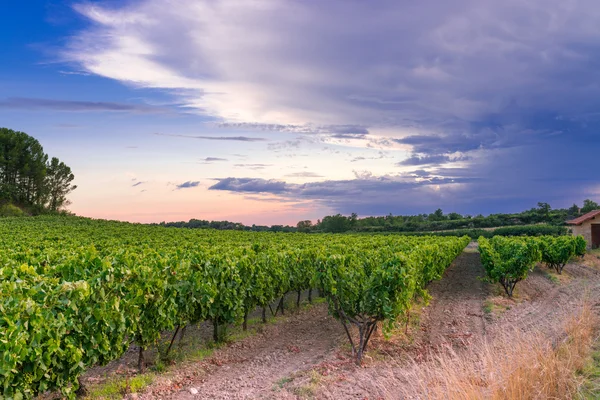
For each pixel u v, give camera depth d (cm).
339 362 847
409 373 707
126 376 789
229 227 6081
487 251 1753
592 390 581
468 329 1134
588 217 3362
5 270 779
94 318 683
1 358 525
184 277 910
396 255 924
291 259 1334
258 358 921
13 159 6353
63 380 630
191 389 729
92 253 866
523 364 579
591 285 1862
